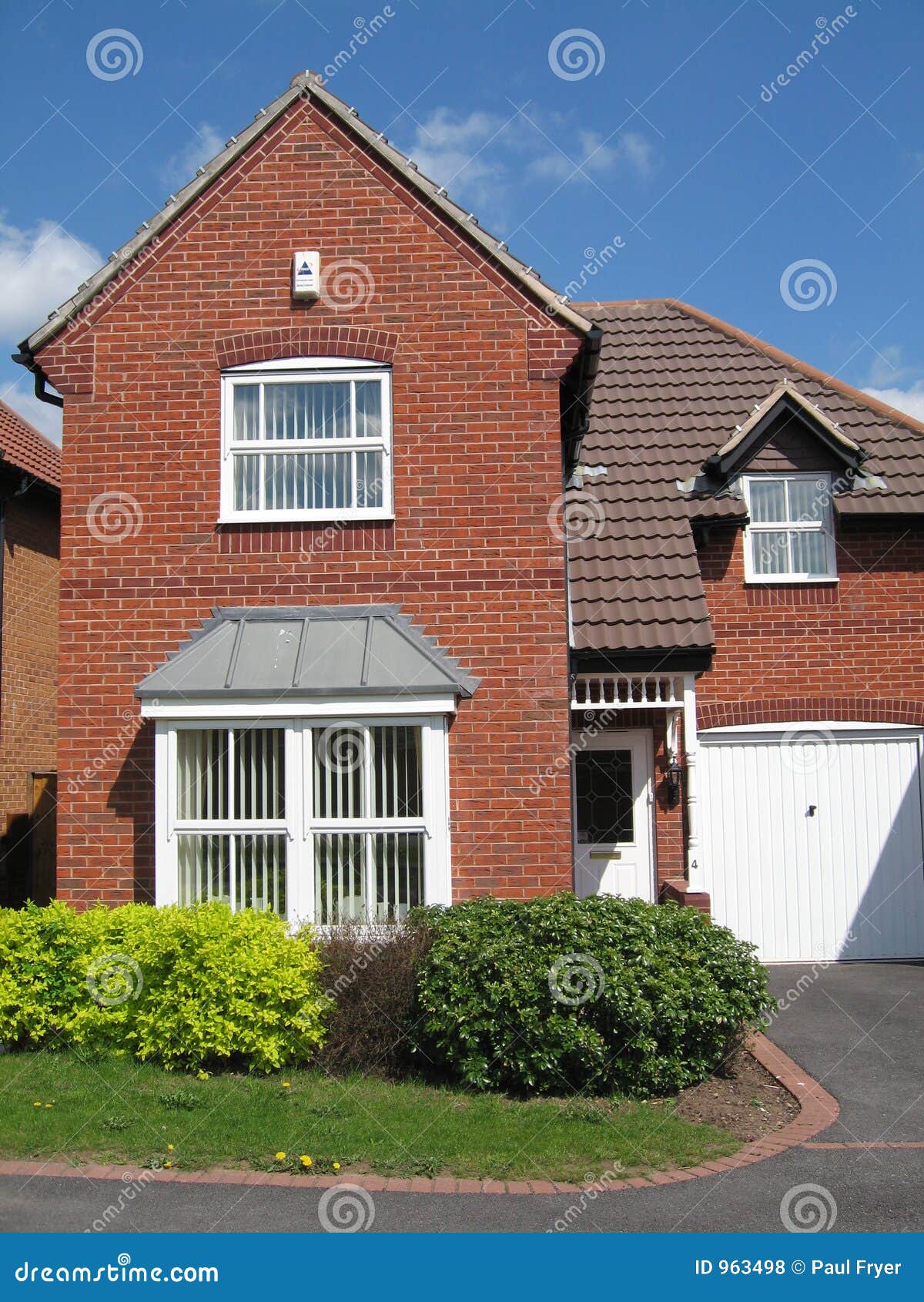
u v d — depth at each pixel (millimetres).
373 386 11453
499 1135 7555
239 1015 8789
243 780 10445
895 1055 9758
